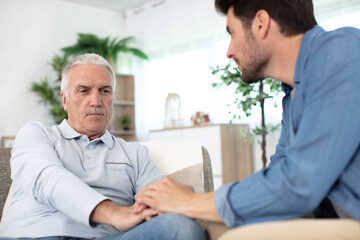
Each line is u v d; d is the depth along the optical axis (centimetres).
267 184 81
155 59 609
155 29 610
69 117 154
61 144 141
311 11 102
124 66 638
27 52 557
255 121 469
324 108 82
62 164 133
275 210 80
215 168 443
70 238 124
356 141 81
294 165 80
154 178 153
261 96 342
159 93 598
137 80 629
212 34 534
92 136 153
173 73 581
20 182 126
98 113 150
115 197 144
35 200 126
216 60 525
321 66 87
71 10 605
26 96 548
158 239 91
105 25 641
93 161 145
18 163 128
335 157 79
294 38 101
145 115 620
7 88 536
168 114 512
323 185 78
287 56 103
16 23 552
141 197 104
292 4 100
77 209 111
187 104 557
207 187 175
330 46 88
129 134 616
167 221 91
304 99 93
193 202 93
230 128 452
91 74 151
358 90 81
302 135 83
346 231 72
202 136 458
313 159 79
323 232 71
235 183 88
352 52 85
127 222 106
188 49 564
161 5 601
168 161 175
